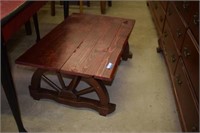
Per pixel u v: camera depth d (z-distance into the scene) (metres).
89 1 3.28
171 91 1.68
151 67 1.96
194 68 1.12
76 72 1.22
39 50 1.38
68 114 1.45
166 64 1.84
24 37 2.36
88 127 1.36
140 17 2.96
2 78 1.11
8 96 1.17
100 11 3.13
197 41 1.13
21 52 2.09
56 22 2.73
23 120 1.39
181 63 1.38
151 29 2.64
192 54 1.18
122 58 2.02
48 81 1.54
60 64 1.27
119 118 1.43
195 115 1.07
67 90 1.45
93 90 1.45
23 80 1.74
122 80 1.78
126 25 1.76
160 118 1.44
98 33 1.62
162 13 2.07
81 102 1.46
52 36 1.54
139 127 1.37
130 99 1.59
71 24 1.72
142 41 2.37
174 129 1.37
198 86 1.05
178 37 1.49
